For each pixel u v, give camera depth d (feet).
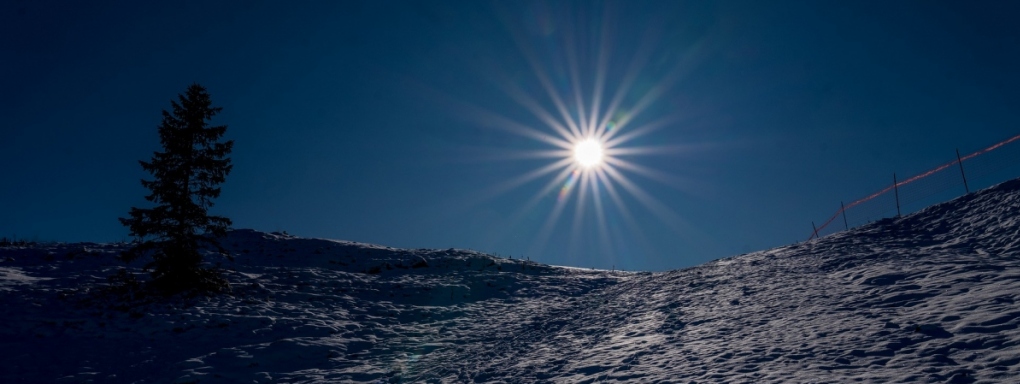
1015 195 61.67
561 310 65.31
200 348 51.78
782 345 32.19
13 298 61.36
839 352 28.73
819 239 72.54
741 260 71.15
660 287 64.85
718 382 27.71
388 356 50.67
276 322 61.05
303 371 46.19
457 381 39.63
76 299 63.46
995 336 26.20
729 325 40.27
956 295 35.58
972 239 54.90
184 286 69.00
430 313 69.72
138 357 48.47
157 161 68.74
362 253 107.86
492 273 96.43
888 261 51.39
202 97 72.95
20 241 93.81
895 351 27.22
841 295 42.06
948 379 22.22
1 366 43.93
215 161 70.79
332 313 67.41
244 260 94.53
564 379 34.76
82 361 46.62
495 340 53.88
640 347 39.24
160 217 67.97
